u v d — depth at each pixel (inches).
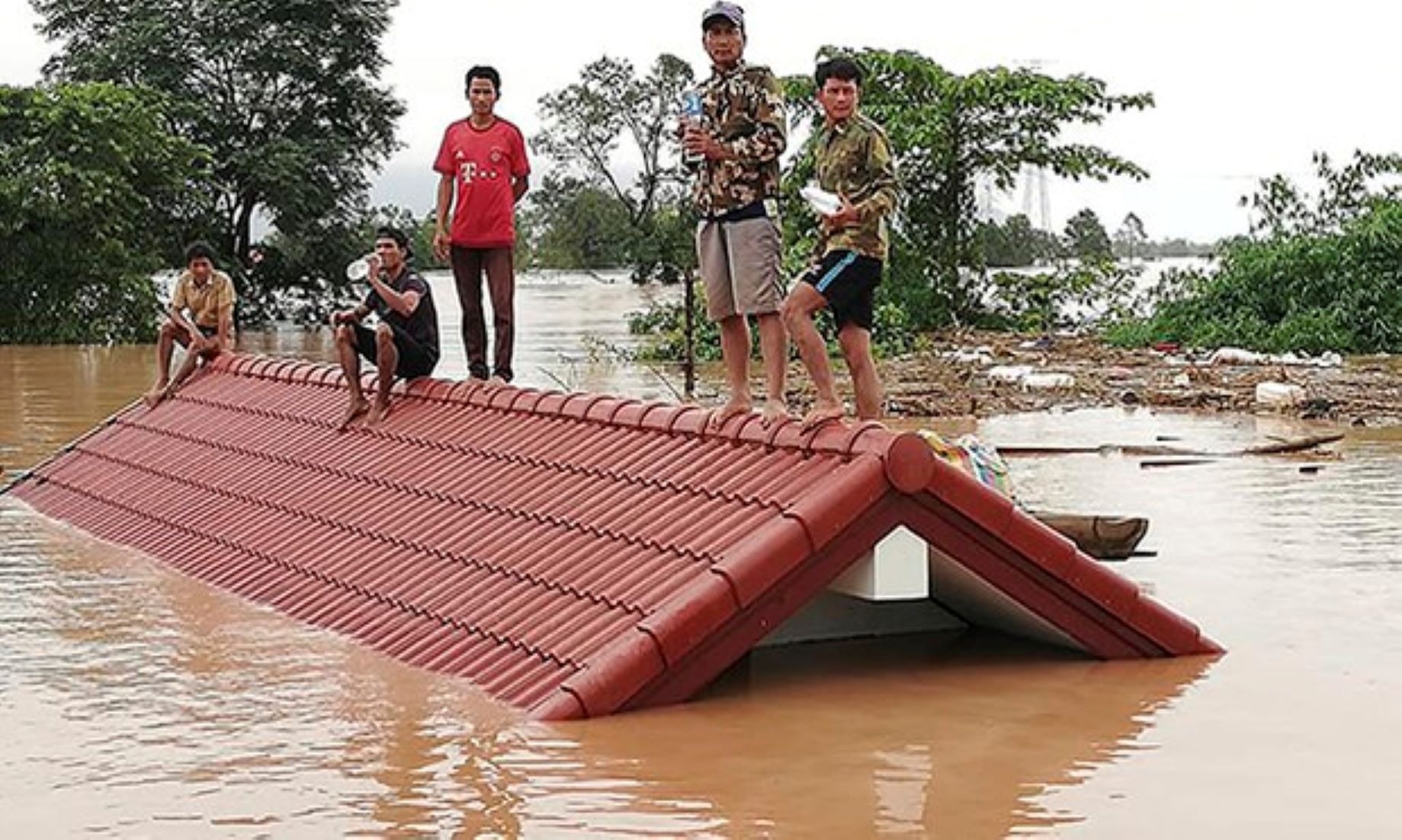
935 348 1148.5
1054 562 316.5
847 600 345.4
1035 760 264.1
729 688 308.5
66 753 272.8
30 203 1497.3
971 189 1325.0
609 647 299.1
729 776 257.0
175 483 507.5
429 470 423.2
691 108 355.9
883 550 305.1
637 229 2699.3
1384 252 1177.4
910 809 241.4
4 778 259.8
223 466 501.0
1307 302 1185.4
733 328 362.6
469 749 272.2
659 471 357.1
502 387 446.3
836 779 255.4
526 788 252.1
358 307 476.4
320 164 1907.0
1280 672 316.2
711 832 232.4
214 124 1867.6
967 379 925.8
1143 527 419.5
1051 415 775.1
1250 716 286.8
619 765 263.0
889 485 301.9
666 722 286.4
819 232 354.0
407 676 322.0
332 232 1934.1
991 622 346.0
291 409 518.9
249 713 296.5
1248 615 363.3
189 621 374.6
